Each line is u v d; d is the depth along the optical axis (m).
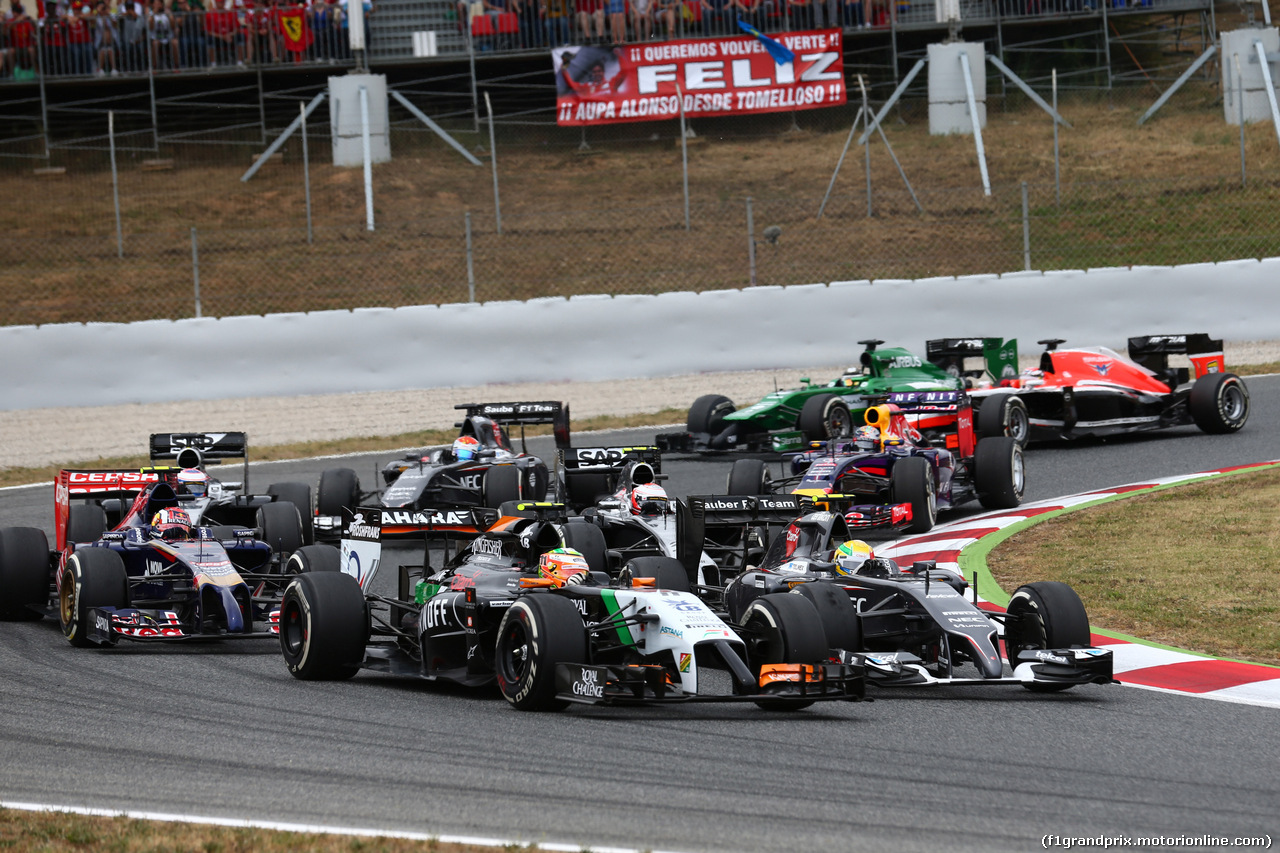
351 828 22.42
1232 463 69.31
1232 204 126.06
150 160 151.50
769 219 131.12
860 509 55.41
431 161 150.38
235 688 34.94
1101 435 81.75
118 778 25.86
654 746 28.06
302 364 95.94
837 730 29.67
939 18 153.75
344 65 152.00
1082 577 47.25
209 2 153.12
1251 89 144.88
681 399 93.75
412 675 35.03
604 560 43.69
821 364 98.62
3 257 127.88
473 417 63.78
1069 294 99.44
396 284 119.06
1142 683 34.56
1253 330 100.81
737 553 46.19
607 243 126.88
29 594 45.22
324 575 36.38
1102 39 166.00
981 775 25.69
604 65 152.25
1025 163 140.88
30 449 83.31
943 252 121.62
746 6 153.75
